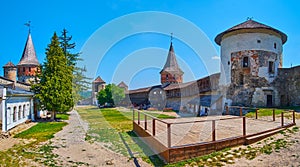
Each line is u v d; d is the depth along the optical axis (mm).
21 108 15922
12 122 13852
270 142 8203
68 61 28422
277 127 10016
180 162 6609
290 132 9375
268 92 22141
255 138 8344
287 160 6449
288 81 22562
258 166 6199
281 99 22828
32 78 41375
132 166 6727
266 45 22500
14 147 9000
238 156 6977
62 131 12977
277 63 23188
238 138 8055
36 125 15727
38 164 6742
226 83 23828
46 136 11273
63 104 19094
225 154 7168
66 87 19469
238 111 21094
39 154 7852
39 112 21641
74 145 9344
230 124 11773
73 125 15680
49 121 18312
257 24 23062
